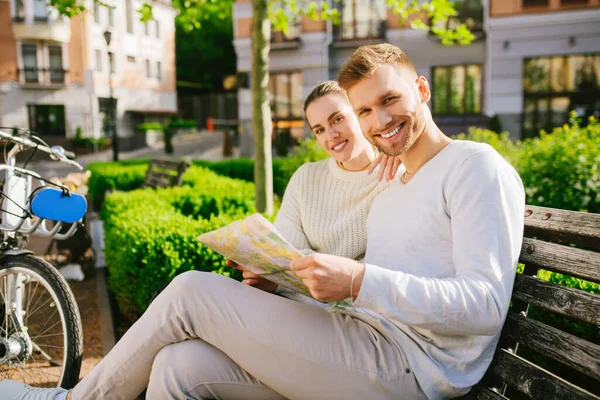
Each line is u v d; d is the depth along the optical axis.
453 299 1.49
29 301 2.97
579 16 20.42
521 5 20.97
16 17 32.56
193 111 46.84
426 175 1.78
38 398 1.96
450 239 1.71
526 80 21.64
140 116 38.91
